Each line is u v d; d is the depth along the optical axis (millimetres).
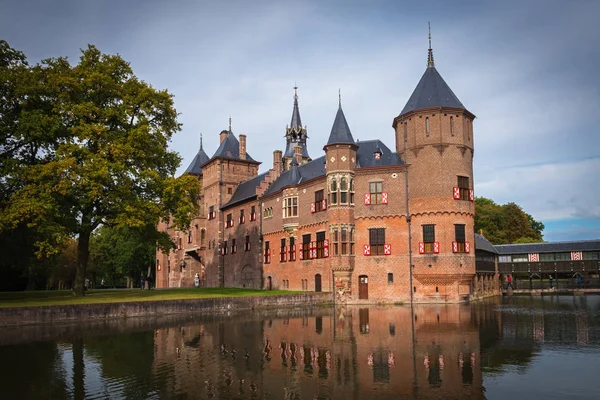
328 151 42969
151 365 15727
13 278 48875
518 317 27734
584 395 11758
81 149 31062
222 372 14641
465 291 39969
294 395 12188
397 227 40844
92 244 83562
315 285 45219
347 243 41688
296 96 79375
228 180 65000
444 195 39125
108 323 27469
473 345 18344
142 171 34594
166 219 37500
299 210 48344
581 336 20234
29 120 30344
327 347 18438
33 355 17672
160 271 80250
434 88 41312
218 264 63594
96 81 33062
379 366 15055
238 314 32594
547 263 59531
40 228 29891
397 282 40281
